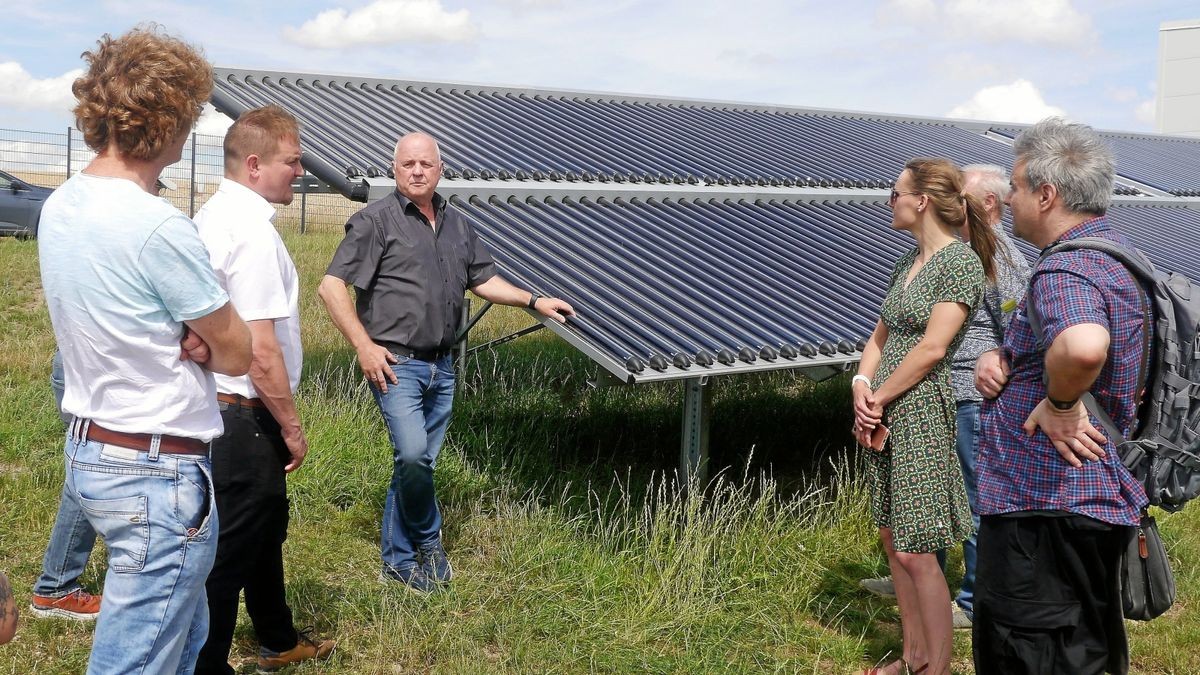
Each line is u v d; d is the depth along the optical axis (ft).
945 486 12.50
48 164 67.10
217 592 11.43
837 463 23.12
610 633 14.40
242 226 11.19
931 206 12.75
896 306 12.90
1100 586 10.07
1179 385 9.75
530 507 18.40
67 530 13.78
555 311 15.51
